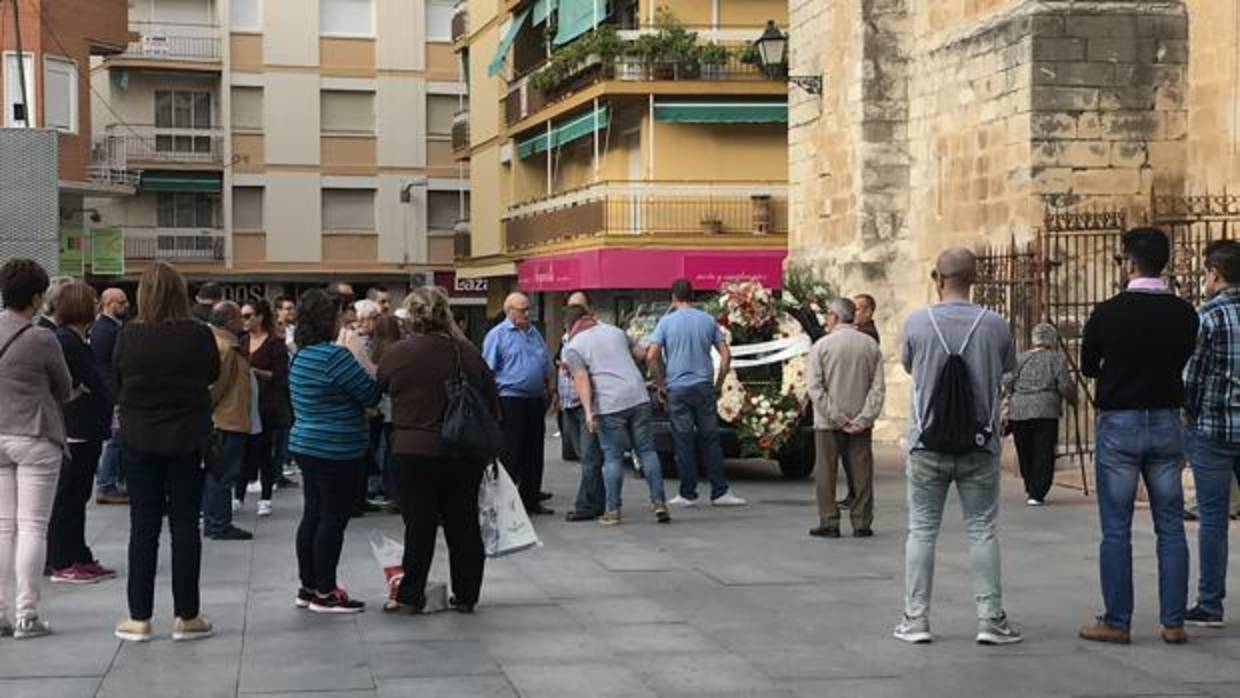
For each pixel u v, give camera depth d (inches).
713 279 1213.7
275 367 526.9
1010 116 700.0
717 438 553.0
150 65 1873.8
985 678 279.3
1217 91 656.4
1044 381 532.7
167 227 1911.9
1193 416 320.5
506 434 518.3
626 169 1310.3
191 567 313.0
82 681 277.3
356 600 358.6
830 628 327.0
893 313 843.4
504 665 291.4
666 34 1208.8
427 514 337.7
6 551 319.3
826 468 468.1
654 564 415.8
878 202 840.9
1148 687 271.9
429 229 2003.0
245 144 1923.0
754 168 1231.5
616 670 287.6
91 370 376.5
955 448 298.8
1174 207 661.3
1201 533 323.9
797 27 955.3
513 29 1464.1
